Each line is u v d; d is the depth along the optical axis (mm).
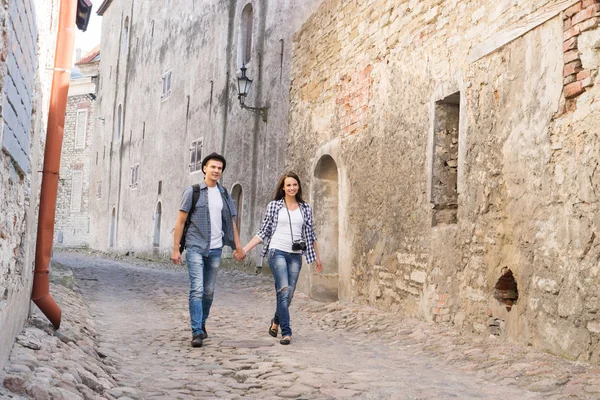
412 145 7281
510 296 5594
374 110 8359
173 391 3900
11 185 3129
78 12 9461
